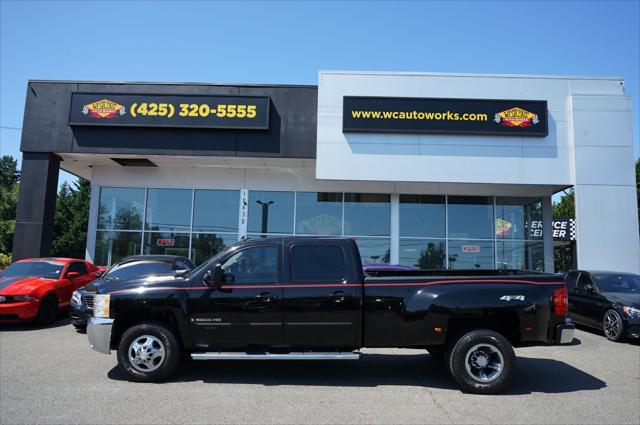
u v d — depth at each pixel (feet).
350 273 21.03
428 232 55.16
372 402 18.49
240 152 50.47
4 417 16.08
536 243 54.90
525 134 49.37
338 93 50.39
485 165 49.44
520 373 23.77
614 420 16.78
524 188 55.16
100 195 55.93
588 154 49.03
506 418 16.88
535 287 20.83
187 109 50.37
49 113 50.62
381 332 20.65
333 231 55.26
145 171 56.13
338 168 49.52
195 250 55.36
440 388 20.67
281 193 56.03
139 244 55.36
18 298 33.58
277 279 21.02
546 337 20.56
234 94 50.78
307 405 17.97
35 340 29.89
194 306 20.66
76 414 16.47
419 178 49.39
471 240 55.06
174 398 18.48
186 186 56.03
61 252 128.36
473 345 20.06
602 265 47.67
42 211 49.44
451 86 50.16
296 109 51.06
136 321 21.71
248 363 24.73
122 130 50.44
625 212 48.34
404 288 20.86
